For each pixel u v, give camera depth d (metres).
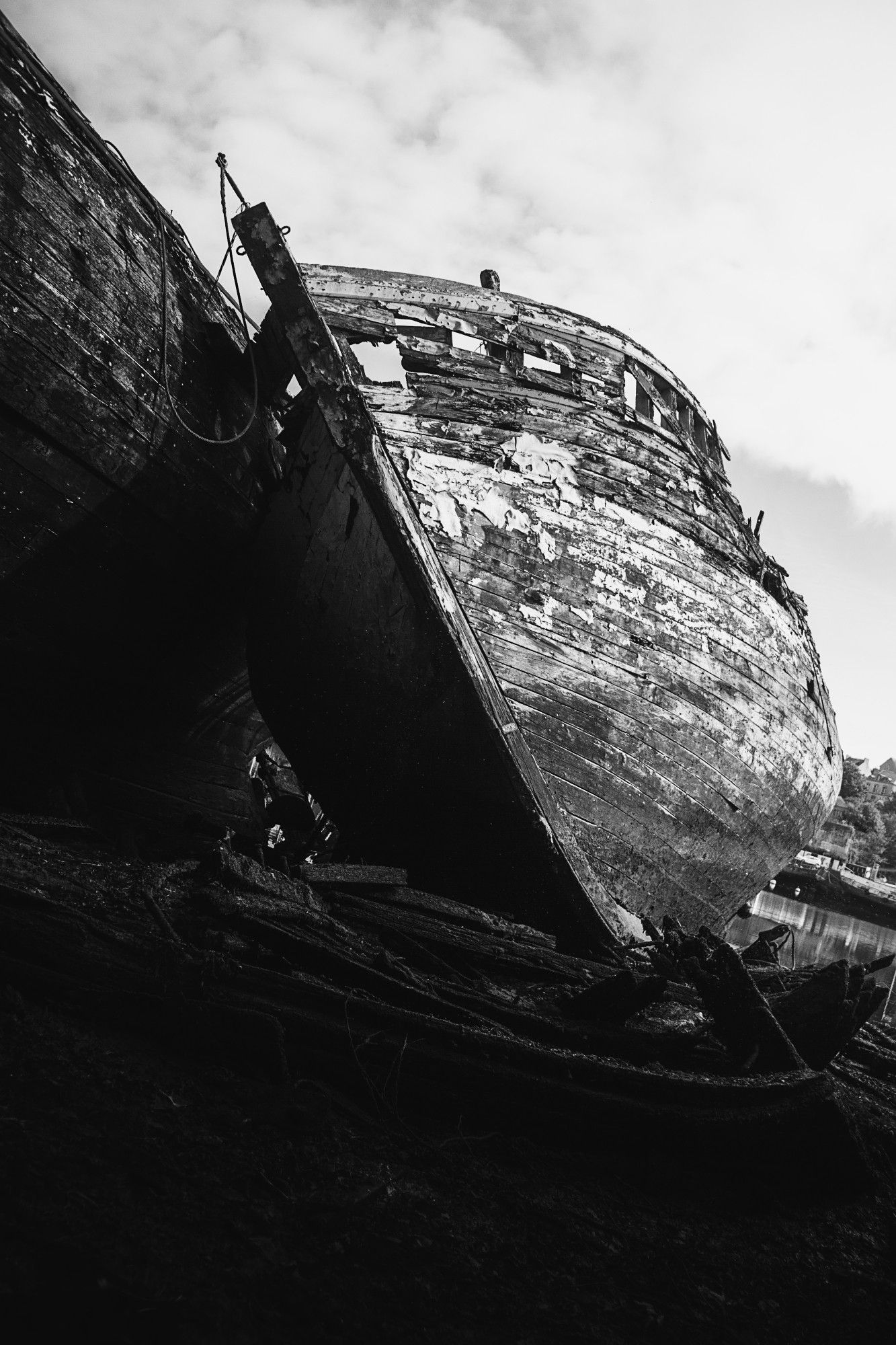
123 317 6.10
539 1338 2.29
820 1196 3.79
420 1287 2.37
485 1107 3.51
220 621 8.05
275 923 4.43
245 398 7.32
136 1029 3.40
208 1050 3.38
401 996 4.03
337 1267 2.35
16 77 5.40
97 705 7.58
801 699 9.93
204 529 7.23
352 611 6.57
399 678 6.46
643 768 7.99
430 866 7.12
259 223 6.55
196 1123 2.88
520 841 6.58
